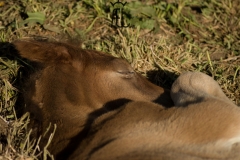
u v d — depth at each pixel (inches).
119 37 416.5
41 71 311.6
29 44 301.1
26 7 441.1
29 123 305.7
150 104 283.3
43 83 304.7
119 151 255.1
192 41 429.4
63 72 305.7
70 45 318.3
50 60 305.7
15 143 304.0
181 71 396.5
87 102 303.9
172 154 253.4
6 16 441.1
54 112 293.4
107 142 260.2
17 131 311.6
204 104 279.3
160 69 396.2
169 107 295.0
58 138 282.7
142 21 430.9
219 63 403.2
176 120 270.2
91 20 442.6
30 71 372.2
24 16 440.1
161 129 265.9
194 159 253.8
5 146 302.8
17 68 380.2
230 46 423.2
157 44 412.8
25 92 321.4
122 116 273.4
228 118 272.7
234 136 270.5
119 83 319.3
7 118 337.1
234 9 464.8
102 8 448.5
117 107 314.0
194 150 261.3
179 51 410.3
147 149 256.1
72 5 453.4
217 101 284.0
